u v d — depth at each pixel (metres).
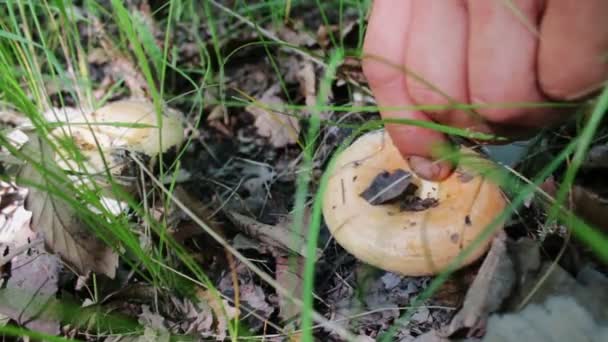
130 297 0.38
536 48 0.30
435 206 0.36
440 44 0.31
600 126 0.40
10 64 0.46
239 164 0.47
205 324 0.37
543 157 0.40
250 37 0.54
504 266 0.35
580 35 0.28
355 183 0.38
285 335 0.37
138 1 0.57
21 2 0.46
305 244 0.40
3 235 0.43
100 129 0.44
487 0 0.30
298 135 0.47
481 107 0.31
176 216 0.41
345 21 0.56
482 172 0.35
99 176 0.40
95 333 0.37
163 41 0.55
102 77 0.53
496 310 0.34
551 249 0.37
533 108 0.31
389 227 0.36
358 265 0.40
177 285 0.38
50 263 0.40
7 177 0.37
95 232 0.37
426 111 0.33
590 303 0.34
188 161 0.47
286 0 0.55
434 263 0.35
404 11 0.32
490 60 0.30
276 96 0.51
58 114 0.47
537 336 0.33
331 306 0.39
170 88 0.52
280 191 0.45
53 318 0.37
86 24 0.60
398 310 0.38
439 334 0.36
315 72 0.51
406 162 0.37
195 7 0.59
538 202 0.38
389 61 0.33
